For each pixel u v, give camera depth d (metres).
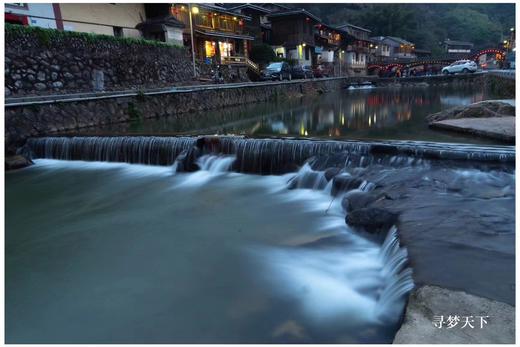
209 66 30.39
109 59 19.23
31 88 15.16
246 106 24.27
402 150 8.06
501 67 54.19
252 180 9.60
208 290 4.85
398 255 4.29
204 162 10.52
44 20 21.48
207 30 34.50
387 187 6.54
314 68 51.91
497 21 122.06
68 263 5.76
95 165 11.68
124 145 11.62
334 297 4.52
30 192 9.38
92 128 15.25
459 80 45.34
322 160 8.73
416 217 5.01
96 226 7.20
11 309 4.61
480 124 11.05
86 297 4.82
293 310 4.33
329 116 17.28
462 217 4.90
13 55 14.54
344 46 65.38
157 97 19.33
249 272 5.26
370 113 17.94
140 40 21.66
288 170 9.41
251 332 4.00
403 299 3.58
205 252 5.94
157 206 8.19
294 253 5.72
